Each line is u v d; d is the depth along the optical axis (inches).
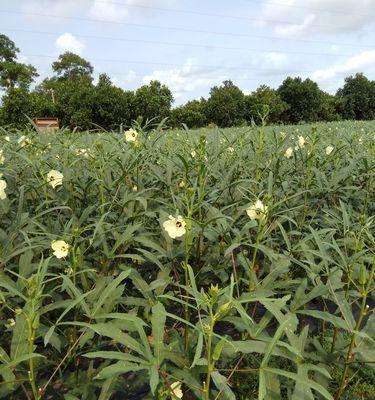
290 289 103.4
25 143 143.7
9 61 3361.2
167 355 70.5
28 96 1417.3
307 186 141.3
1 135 180.4
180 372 67.5
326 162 163.9
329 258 82.7
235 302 60.3
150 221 135.5
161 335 62.9
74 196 137.8
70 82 1555.1
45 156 145.7
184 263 91.8
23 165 151.3
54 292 103.4
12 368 69.1
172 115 1539.1
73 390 83.5
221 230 106.7
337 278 86.9
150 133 169.8
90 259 114.7
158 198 130.4
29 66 3427.7
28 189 125.3
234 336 113.3
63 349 97.3
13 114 1321.4
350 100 2600.9
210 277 121.3
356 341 78.4
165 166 149.4
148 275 121.1
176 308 117.5
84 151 161.0
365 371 95.8
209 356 61.2
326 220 120.3
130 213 123.2
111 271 111.6
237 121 1868.8
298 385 64.6
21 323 71.7
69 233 104.0
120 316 64.8
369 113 2684.5
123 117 1462.8
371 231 128.8
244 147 187.9
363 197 162.2
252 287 90.4
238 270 116.3
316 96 2301.9
